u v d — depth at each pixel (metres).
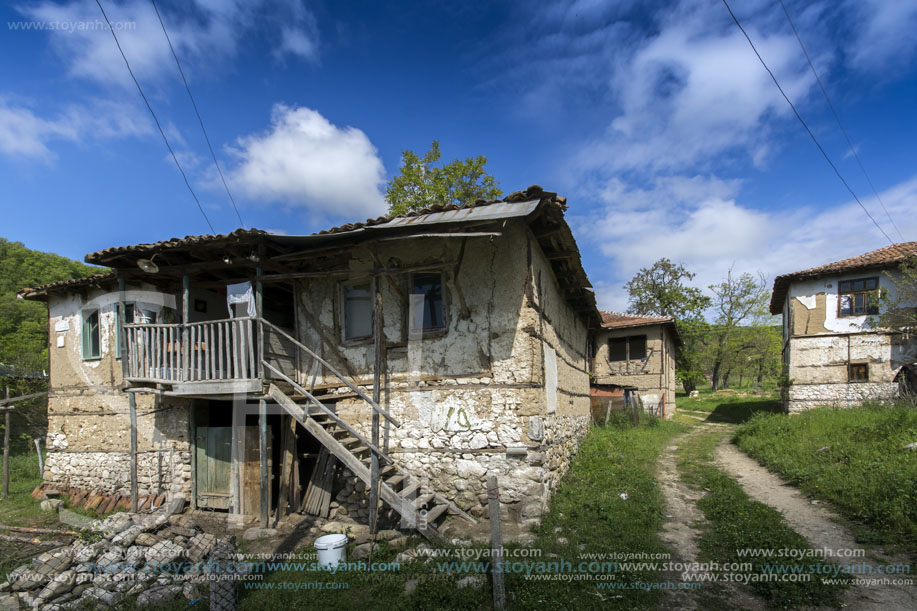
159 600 4.89
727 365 35.97
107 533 6.74
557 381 8.96
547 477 7.17
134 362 8.27
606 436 13.04
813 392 16.81
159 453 9.33
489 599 4.43
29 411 17.67
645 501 7.19
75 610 4.80
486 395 7.14
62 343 11.26
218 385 7.34
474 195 20.02
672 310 34.97
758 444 11.23
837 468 7.80
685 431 17.86
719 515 6.64
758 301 33.66
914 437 8.47
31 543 6.86
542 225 7.35
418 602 4.49
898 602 4.04
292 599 4.80
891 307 15.21
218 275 8.80
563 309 10.48
